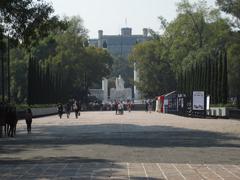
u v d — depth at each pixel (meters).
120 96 184.25
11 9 43.62
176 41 119.50
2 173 18.06
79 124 60.41
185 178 16.81
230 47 98.88
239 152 26.55
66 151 27.33
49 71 108.56
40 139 37.25
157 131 46.12
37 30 46.72
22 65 127.44
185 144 31.86
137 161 22.09
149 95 152.62
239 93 107.56
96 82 157.62
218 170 18.86
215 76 86.12
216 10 116.75
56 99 117.88
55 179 16.55
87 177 16.98
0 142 34.69
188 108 89.00
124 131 46.34
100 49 154.50
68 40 139.00
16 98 128.25
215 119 73.19
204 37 117.31
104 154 25.42
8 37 45.91
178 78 121.75
